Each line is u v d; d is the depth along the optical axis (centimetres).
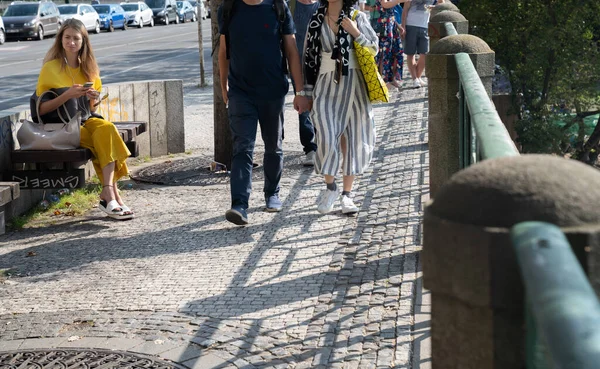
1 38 4491
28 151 786
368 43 722
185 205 852
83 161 793
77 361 472
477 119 296
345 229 720
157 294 578
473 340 171
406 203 795
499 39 1353
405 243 659
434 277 171
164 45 3947
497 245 156
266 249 674
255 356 466
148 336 502
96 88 825
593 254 146
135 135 938
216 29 1020
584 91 1353
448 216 167
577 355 105
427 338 470
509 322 165
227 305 548
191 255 669
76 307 560
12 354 486
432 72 578
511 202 157
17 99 1980
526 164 163
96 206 859
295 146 1173
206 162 1085
